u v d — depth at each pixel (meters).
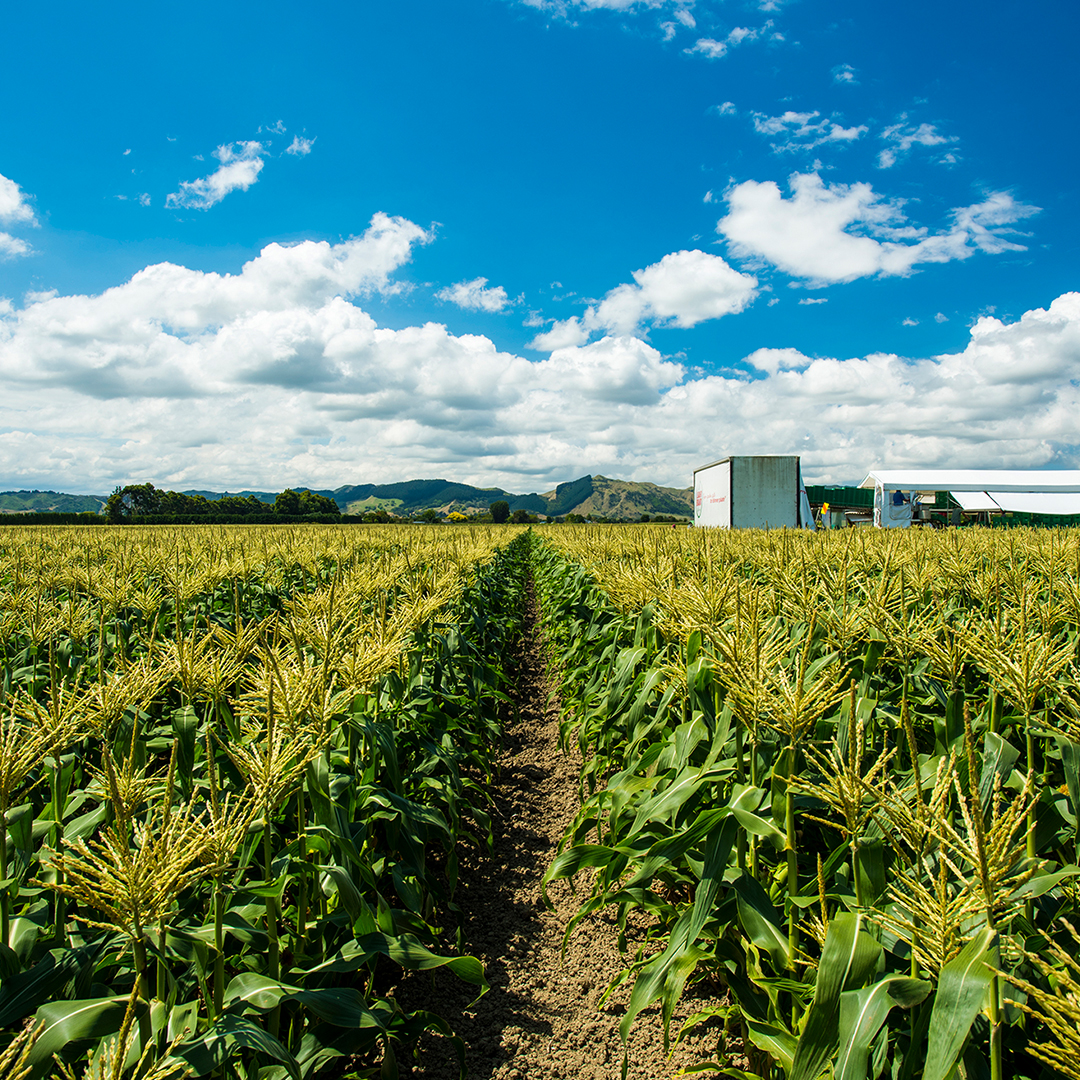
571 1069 3.35
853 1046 1.83
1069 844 2.92
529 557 31.59
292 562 12.99
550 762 7.83
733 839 2.73
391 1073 2.87
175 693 5.58
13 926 2.55
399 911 3.45
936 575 6.22
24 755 2.32
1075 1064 1.33
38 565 9.67
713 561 7.51
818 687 2.50
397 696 4.99
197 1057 1.96
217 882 2.16
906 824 1.86
